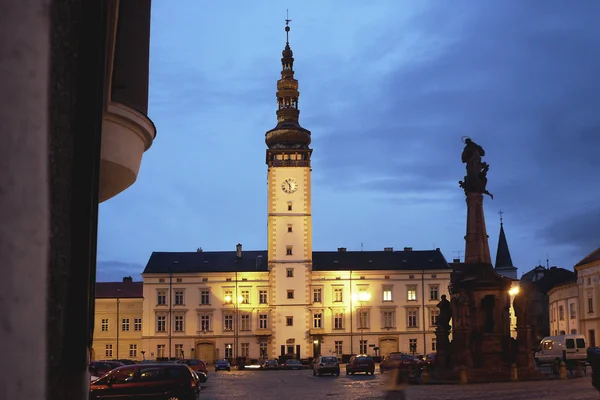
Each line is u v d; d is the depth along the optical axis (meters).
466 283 43.47
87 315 5.15
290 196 108.75
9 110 4.68
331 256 114.12
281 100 113.00
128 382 29.05
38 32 4.80
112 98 10.13
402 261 112.56
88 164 5.13
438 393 33.41
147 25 10.34
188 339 107.62
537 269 128.75
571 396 30.53
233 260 112.62
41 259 4.71
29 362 4.62
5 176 4.63
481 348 42.75
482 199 44.62
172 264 111.25
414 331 108.88
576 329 93.75
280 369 90.38
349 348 108.06
